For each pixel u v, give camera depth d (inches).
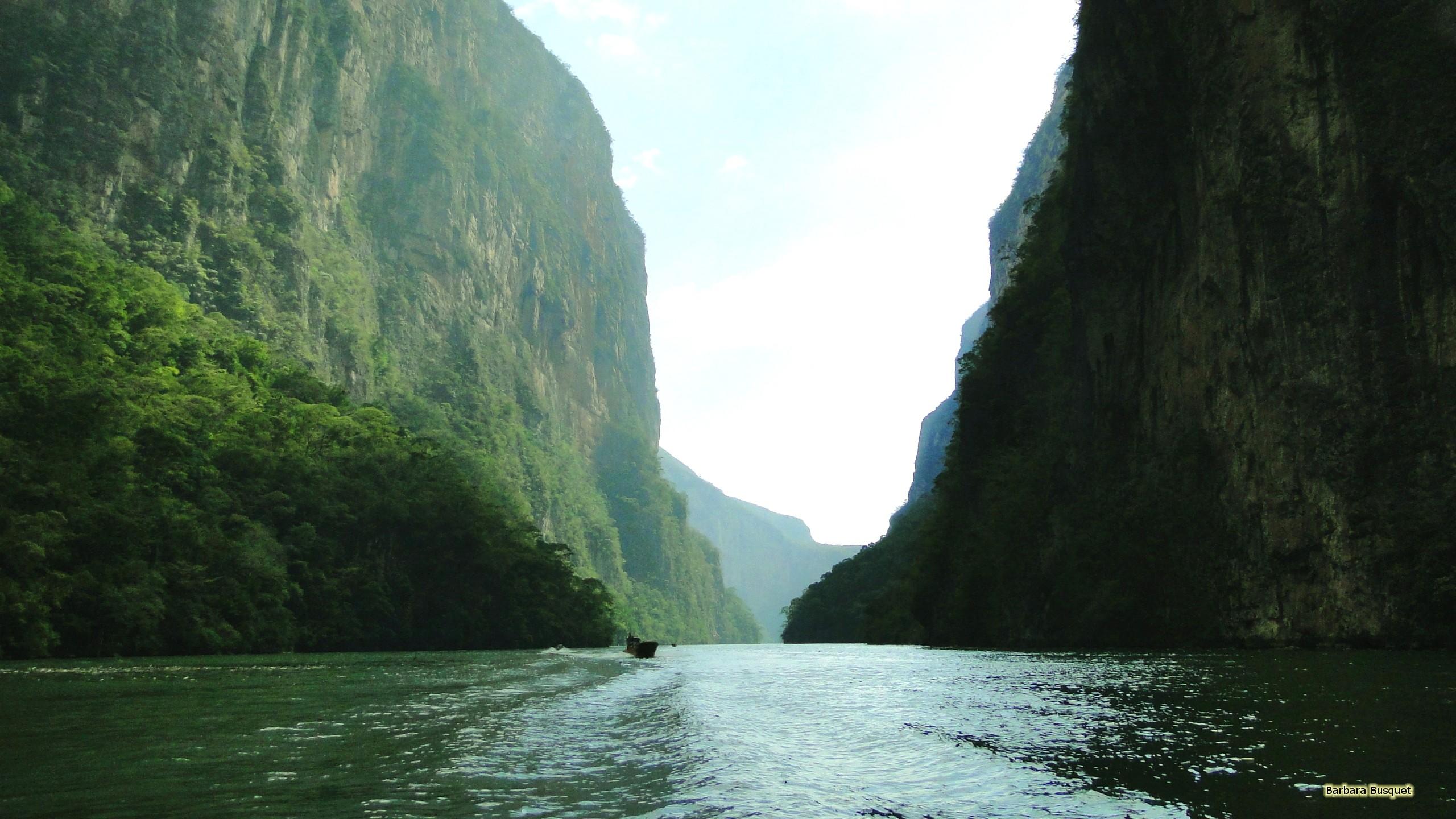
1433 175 1726.1
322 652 3085.6
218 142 6638.8
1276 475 1987.0
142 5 6486.2
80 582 2244.1
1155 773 579.5
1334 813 459.5
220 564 2802.7
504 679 1550.2
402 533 3873.0
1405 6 1819.6
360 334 7628.0
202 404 3804.1
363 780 597.0
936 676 1539.1
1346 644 1795.0
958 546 3609.7
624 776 612.1
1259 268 2058.3
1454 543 1656.0
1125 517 2412.6
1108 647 2359.7
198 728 843.4
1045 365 3228.3
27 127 5772.6
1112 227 2650.1
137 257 5836.6
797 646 5275.6
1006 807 508.4
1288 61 2007.9
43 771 628.4
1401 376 1777.8
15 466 2237.9
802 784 583.2
